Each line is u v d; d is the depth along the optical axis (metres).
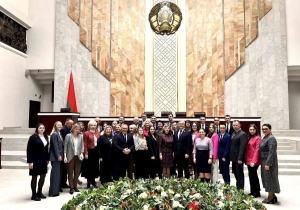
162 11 14.10
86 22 14.34
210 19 14.41
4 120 12.80
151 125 6.57
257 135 5.58
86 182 7.02
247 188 6.40
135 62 14.73
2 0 12.15
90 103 14.15
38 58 14.45
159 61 14.86
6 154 9.74
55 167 5.65
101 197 3.13
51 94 16.36
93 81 14.27
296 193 5.86
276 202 5.13
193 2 14.71
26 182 6.87
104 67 14.41
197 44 14.55
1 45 12.44
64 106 13.67
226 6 14.18
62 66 13.82
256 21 13.71
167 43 14.89
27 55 14.52
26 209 4.71
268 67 13.37
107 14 14.60
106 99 14.33
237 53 13.94
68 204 3.07
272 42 13.36
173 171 6.64
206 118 10.45
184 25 14.81
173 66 14.78
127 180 3.97
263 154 5.21
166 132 6.43
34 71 14.62
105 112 14.27
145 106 14.71
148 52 14.91
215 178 5.89
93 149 6.30
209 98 14.22
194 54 14.58
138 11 14.93
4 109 12.77
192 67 14.59
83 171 6.36
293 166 8.27
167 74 14.79
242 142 5.55
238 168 5.65
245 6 13.91
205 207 2.81
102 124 11.08
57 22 14.12
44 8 14.59
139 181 3.87
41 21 14.55
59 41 13.95
